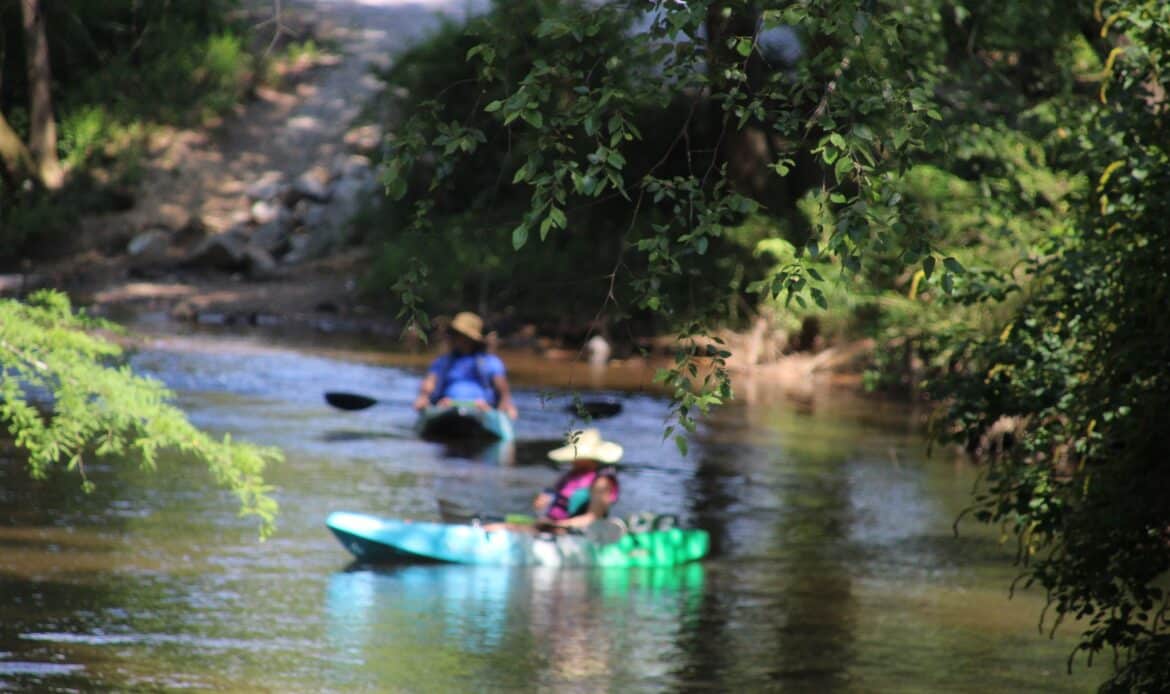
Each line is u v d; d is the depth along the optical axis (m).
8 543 34.88
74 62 110.88
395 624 30.03
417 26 126.06
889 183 15.21
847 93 15.35
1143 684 20.31
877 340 60.69
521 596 33.03
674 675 27.31
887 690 26.66
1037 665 28.45
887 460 52.81
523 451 52.22
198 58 115.44
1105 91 22.48
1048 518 21.78
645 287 16.72
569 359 78.19
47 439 19.70
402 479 45.84
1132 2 21.83
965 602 33.38
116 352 21.27
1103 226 21.62
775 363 75.38
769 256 73.44
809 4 15.24
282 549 36.03
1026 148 56.44
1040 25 58.22
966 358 24.78
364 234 99.12
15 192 102.75
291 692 25.28
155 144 110.25
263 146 111.00
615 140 15.49
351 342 79.69
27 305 21.38
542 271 83.56
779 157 16.00
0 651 26.67
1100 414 20.30
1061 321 22.48
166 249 100.94
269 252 99.00
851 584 34.94
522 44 16.98
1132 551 20.20
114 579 32.19
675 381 16.73
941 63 58.69
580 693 26.03
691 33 15.92
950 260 14.95
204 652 27.33
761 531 40.97
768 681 27.11
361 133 109.25
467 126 16.19
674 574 35.84
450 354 55.72
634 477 48.78
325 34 123.38
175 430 19.81
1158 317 20.02
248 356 71.56
